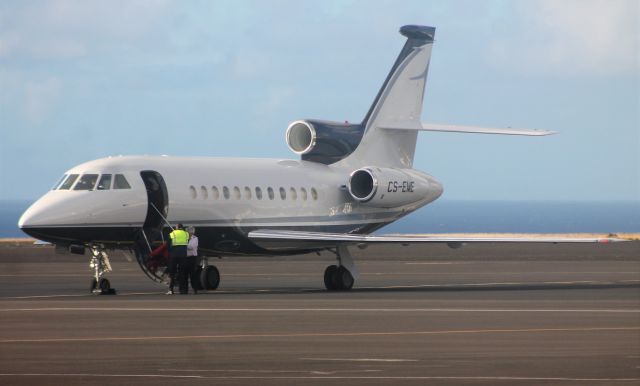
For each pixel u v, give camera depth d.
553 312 74.94
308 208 112.19
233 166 107.31
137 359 50.88
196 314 72.38
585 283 113.50
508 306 80.06
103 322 67.00
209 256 105.31
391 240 101.50
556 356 52.06
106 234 95.50
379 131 119.75
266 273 135.25
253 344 56.31
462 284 112.31
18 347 54.94
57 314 72.25
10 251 191.38
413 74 121.69
